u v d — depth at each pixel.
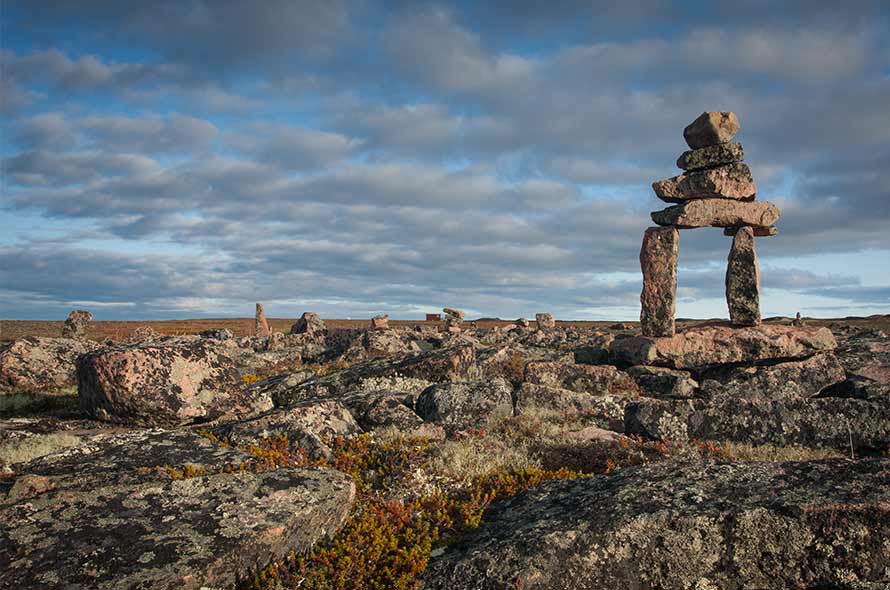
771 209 23.64
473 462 11.23
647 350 22.91
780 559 6.40
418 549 7.59
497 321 109.00
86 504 7.09
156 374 14.46
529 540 6.98
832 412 13.05
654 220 24.48
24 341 22.98
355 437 13.32
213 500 7.39
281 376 22.08
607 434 13.32
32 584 5.63
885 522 6.26
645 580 6.57
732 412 13.57
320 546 7.59
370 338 32.38
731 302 23.78
